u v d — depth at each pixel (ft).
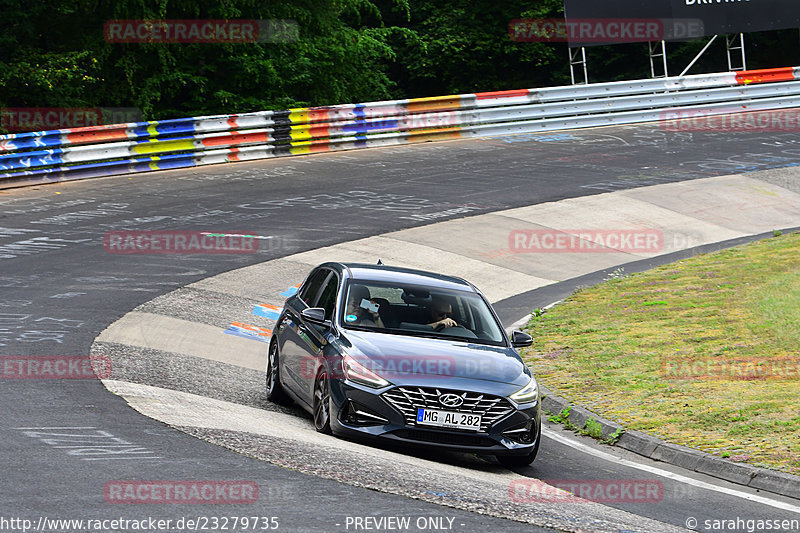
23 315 78.28
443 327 57.41
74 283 92.17
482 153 178.60
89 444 44.70
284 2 213.25
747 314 89.97
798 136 194.80
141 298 88.53
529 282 110.93
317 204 136.87
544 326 90.79
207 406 57.16
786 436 57.36
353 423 51.72
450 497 41.73
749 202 148.46
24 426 47.44
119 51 199.62
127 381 60.75
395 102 186.91
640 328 87.71
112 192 140.36
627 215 139.03
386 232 122.93
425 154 177.47
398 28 250.57
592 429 62.44
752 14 226.99
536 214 136.36
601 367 76.07
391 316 57.47
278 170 160.76
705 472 54.19
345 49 227.81
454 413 51.13
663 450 57.36
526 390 53.16
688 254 123.65
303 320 61.26
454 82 298.35
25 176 143.84
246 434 49.26
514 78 301.63
